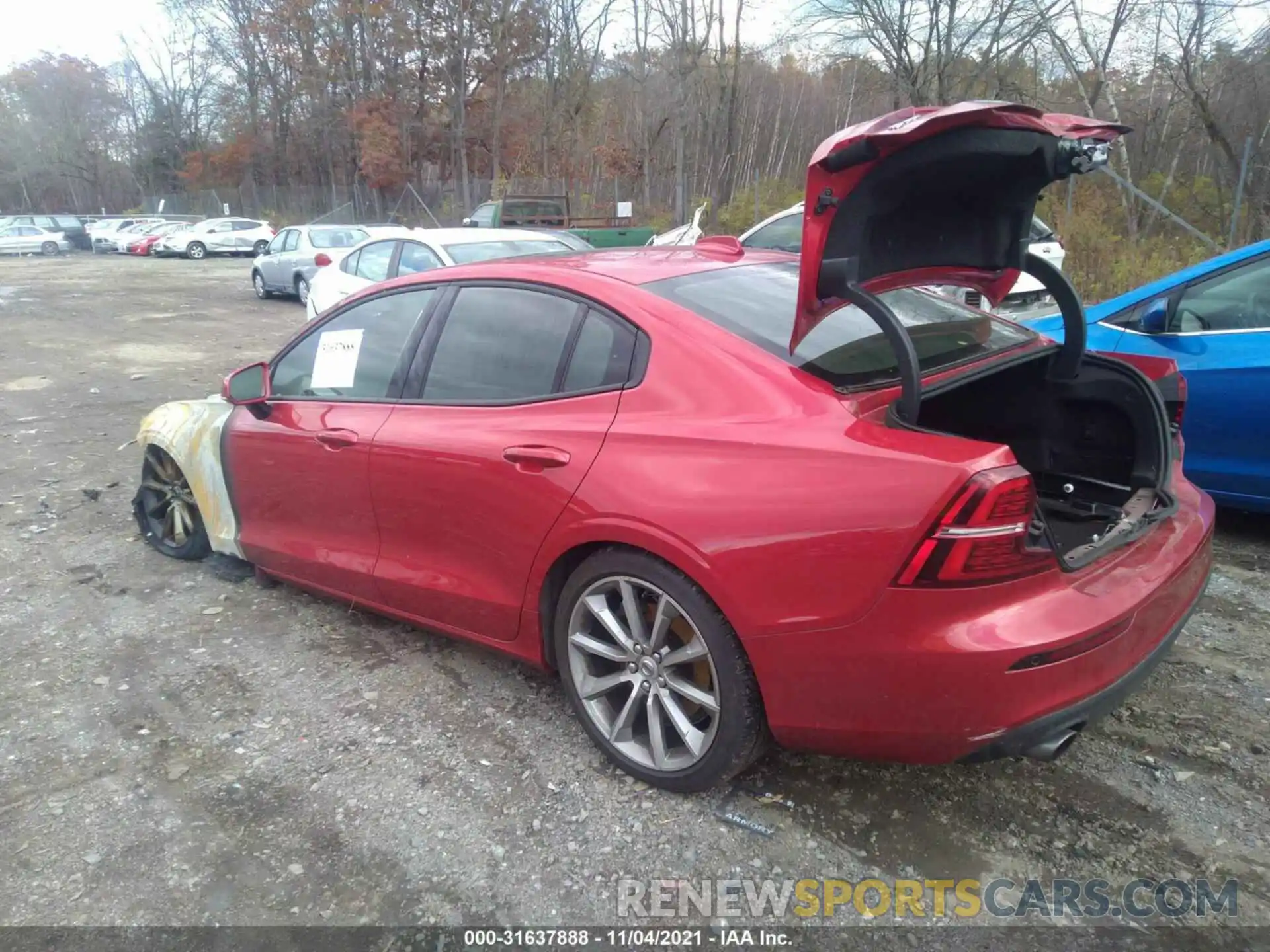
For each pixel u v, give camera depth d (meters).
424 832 2.78
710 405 2.71
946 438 2.37
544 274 3.29
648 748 2.97
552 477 2.94
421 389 3.52
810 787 2.94
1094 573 2.50
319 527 3.95
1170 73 16.53
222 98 55.28
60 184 78.00
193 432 4.55
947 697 2.30
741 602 2.52
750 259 3.57
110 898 2.55
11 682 3.71
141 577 4.76
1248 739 3.12
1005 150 2.50
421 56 41.41
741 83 32.97
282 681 3.68
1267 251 4.56
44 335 14.37
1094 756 3.06
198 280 24.80
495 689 3.58
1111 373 3.28
